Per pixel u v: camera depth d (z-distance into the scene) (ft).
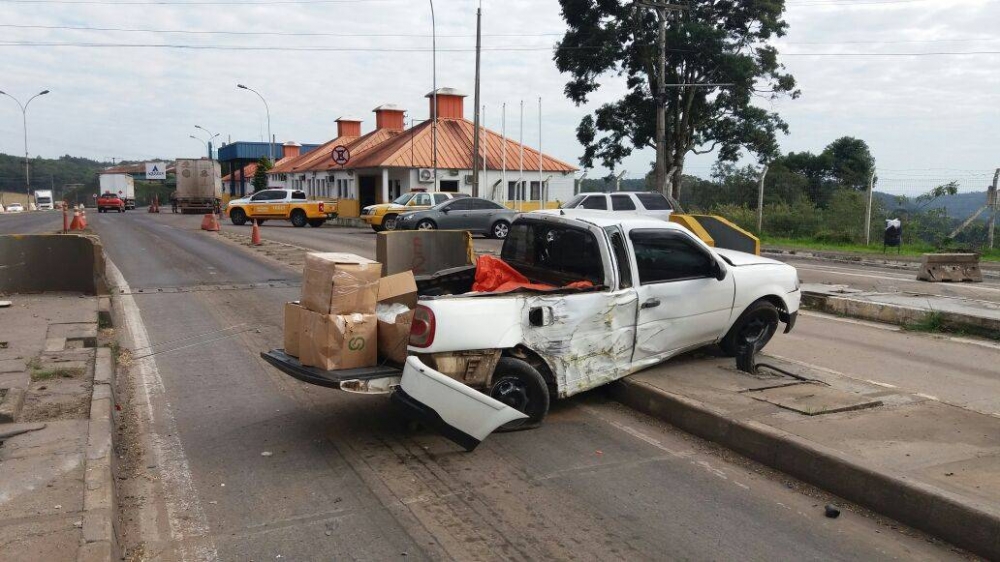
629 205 72.95
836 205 89.20
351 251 65.67
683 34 102.83
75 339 27.04
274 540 13.46
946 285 47.44
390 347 18.51
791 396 20.03
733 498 15.31
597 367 20.43
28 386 20.77
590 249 20.81
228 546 13.23
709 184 116.37
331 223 130.82
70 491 14.03
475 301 18.07
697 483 16.07
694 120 115.55
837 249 77.77
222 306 37.81
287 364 18.98
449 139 133.08
